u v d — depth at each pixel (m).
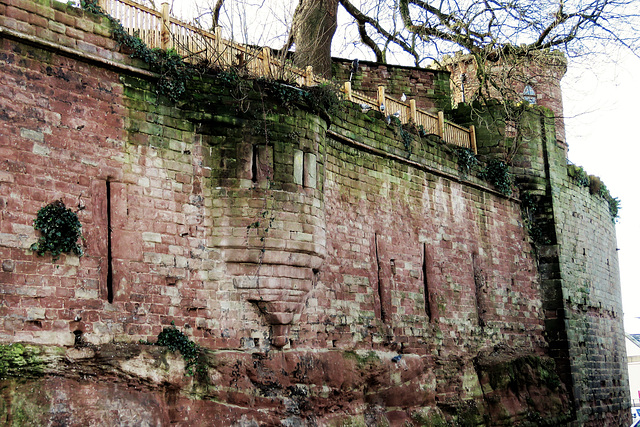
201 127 16.81
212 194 16.66
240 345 16.48
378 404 19.72
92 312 14.29
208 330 16.16
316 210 17.61
